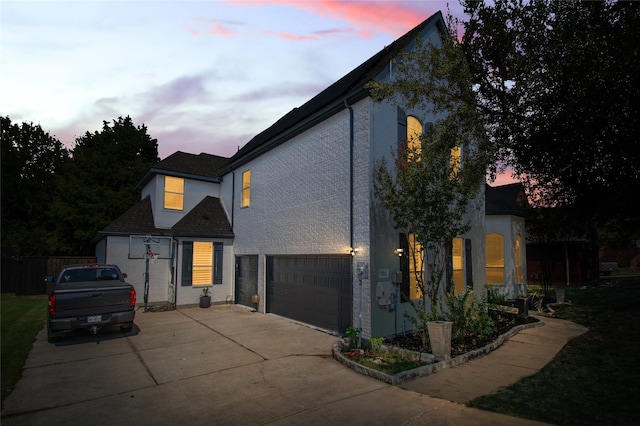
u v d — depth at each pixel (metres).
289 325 10.63
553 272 21.34
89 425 4.37
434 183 7.55
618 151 7.92
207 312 13.18
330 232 9.70
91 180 23.00
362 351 7.47
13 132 35.72
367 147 8.66
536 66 8.17
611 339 8.02
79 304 8.59
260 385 5.71
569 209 11.24
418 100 8.71
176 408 4.85
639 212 10.21
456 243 11.32
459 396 5.08
